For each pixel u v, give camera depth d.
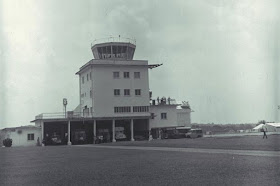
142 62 78.31
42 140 69.62
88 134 77.25
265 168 16.70
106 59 76.75
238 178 13.88
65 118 71.44
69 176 16.77
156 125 81.12
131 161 23.52
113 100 75.81
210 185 12.50
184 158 23.94
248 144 37.72
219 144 40.25
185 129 79.56
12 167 22.94
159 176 15.34
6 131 69.94
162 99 84.19
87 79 78.81
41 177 16.86
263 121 90.88
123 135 76.75
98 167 20.50
